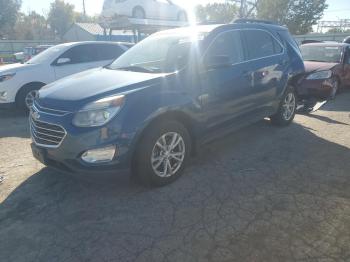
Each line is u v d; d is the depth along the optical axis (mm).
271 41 5355
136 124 3209
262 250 2590
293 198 3363
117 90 3301
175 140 3672
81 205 3332
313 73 7566
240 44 4660
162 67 3945
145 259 2527
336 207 3180
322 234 2773
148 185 3584
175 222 2992
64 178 3928
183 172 3936
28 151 4914
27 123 6758
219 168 4133
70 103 3246
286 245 2641
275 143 5027
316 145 4922
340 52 9039
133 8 15094
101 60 8453
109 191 3590
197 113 3846
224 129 4418
